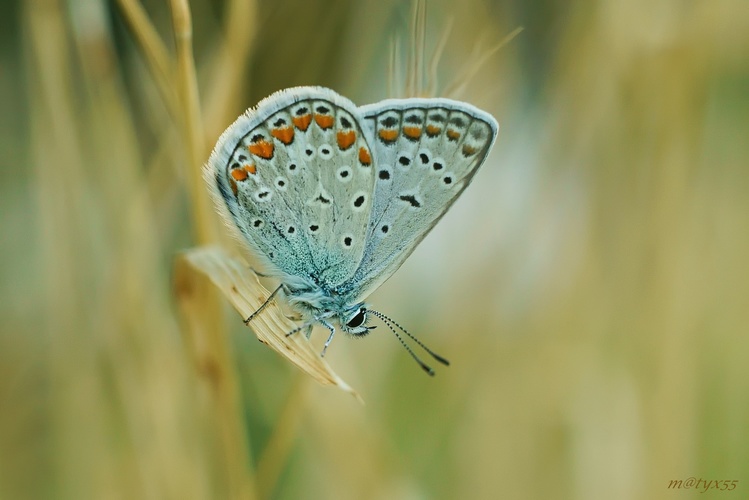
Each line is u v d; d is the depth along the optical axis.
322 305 0.22
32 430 0.23
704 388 0.23
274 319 0.21
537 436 0.23
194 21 0.23
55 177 0.22
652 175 0.23
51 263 0.22
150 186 0.22
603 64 0.23
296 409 0.22
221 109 0.22
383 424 0.23
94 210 0.22
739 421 0.23
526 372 0.23
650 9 0.23
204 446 0.22
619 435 0.23
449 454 0.23
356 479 0.22
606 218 0.23
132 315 0.22
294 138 0.22
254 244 0.22
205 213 0.21
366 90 0.23
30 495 0.23
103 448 0.22
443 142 0.22
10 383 0.23
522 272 0.23
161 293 0.22
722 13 0.23
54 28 0.22
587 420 0.23
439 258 0.24
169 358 0.22
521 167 0.23
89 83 0.22
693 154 0.23
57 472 0.22
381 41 0.23
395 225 0.22
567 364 0.23
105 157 0.22
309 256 0.22
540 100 0.23
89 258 0.22
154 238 0.22
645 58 0.23
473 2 0.23
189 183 0.21
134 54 0.23
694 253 0.23
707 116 0.23
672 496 0.23
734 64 0.24
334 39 0.23
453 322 0.24
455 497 0.23
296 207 0.22
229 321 0.23
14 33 0.24
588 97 0.23
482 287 0.23
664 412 0.23
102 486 0.22
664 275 0.23
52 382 0.22
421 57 0.22
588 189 0.23
